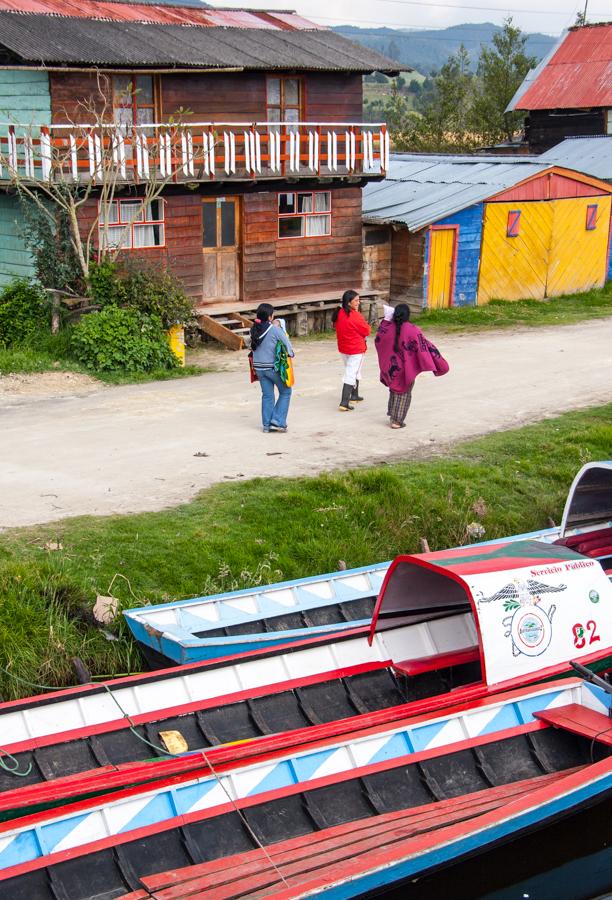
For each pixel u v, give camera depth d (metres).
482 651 7.50
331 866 5.94
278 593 9.47
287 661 8.20
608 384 17.38
